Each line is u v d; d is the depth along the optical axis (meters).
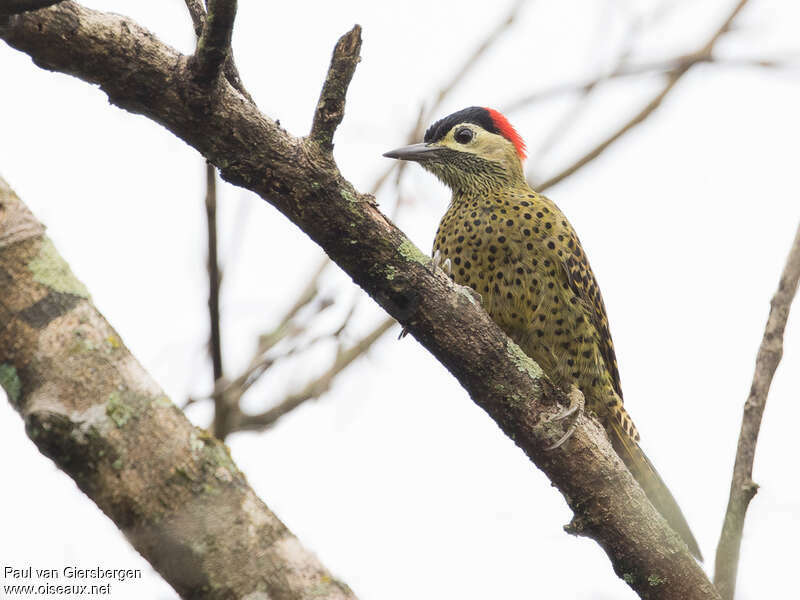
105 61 7.40
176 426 6.11
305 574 6.09
